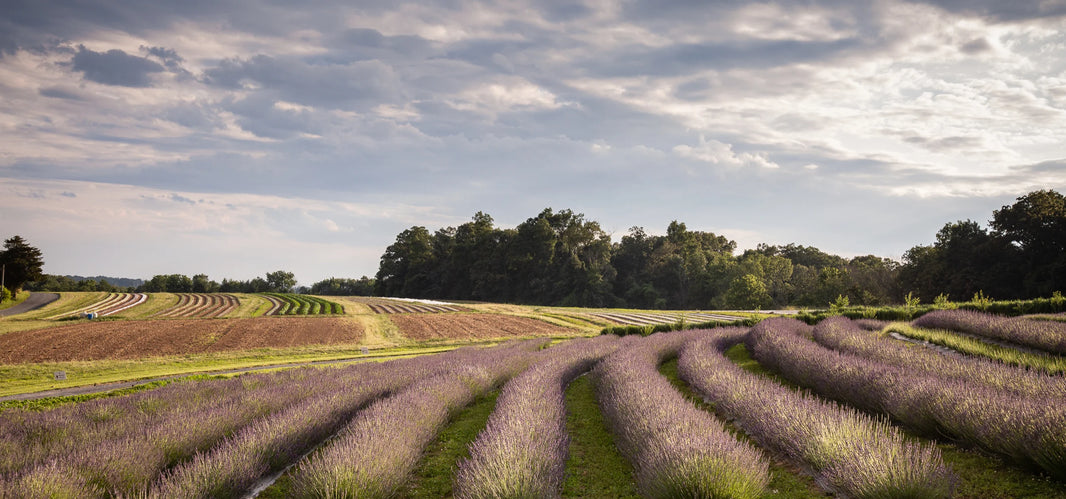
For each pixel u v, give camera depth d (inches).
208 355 1215.6
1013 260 2144.4
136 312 2354.8
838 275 3078.2
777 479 289.9
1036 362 464.1
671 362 774.5
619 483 319.3
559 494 280.7
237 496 296.7
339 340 1494.8
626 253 4308.6
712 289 3681.1
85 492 267.6
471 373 615.2
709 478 244.8
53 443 359.3
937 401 323.0
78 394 685.9
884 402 369.1
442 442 422.0
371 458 292.4
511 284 4313.5
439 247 5187.0
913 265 2677.2
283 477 336.5
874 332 782.5
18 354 1175.6
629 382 464.1
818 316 1080.8
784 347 610.2
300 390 550.0
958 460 282.8
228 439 358.6
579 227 4244.6
